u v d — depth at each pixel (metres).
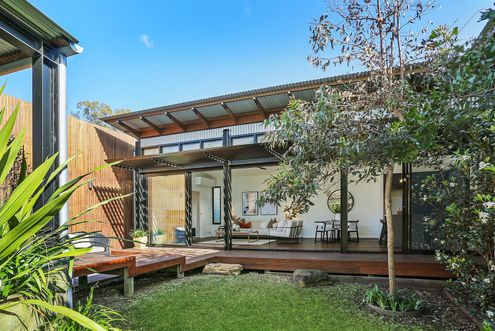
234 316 3.71
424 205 6.19
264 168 10.67
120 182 8.72
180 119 9.16
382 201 9.74
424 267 5.22
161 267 5.25
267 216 11.92
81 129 7.51
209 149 6.94
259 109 8.24
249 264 6.39
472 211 3.54
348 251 6.84
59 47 2.84
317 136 3.63
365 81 4.11
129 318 3.66
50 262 1.99
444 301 4.26
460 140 3.40
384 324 3.46
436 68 3.33
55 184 2.76
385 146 3.09
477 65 2.55
